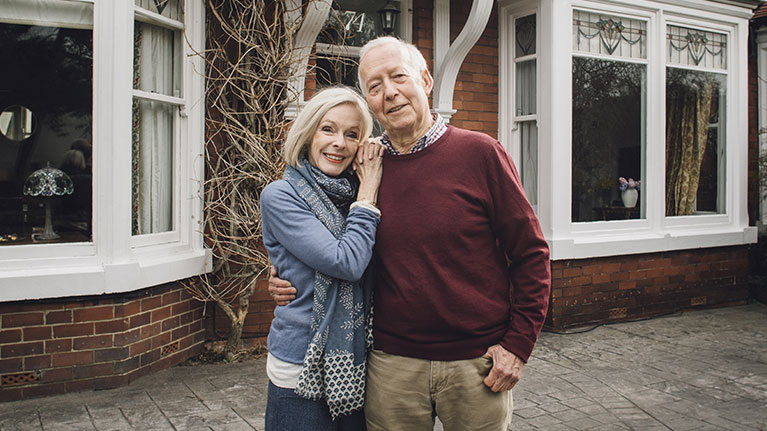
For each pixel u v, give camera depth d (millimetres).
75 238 3818
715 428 3391
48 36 3758
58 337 3699
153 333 4113
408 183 1881
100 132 3807
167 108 4371
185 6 4371
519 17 5820
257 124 4652
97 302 3785
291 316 1868
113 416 3402
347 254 1782
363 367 1911
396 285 1877
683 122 6469
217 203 4480
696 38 6504
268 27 4566
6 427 3236
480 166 1869
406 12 5508
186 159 4461
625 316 5961
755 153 7664
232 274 4602
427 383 1889
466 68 5770
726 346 5086
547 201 5551
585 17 5762
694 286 6449
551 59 5453
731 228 6777
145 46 4168
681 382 4168
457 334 1861
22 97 3729
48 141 3771
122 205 3844
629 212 6074
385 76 1873
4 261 3611
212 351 4652
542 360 4680
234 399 3686
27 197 3727
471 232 1849
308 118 1906
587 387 4062
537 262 1865
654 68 6160
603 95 5875
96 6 3771
